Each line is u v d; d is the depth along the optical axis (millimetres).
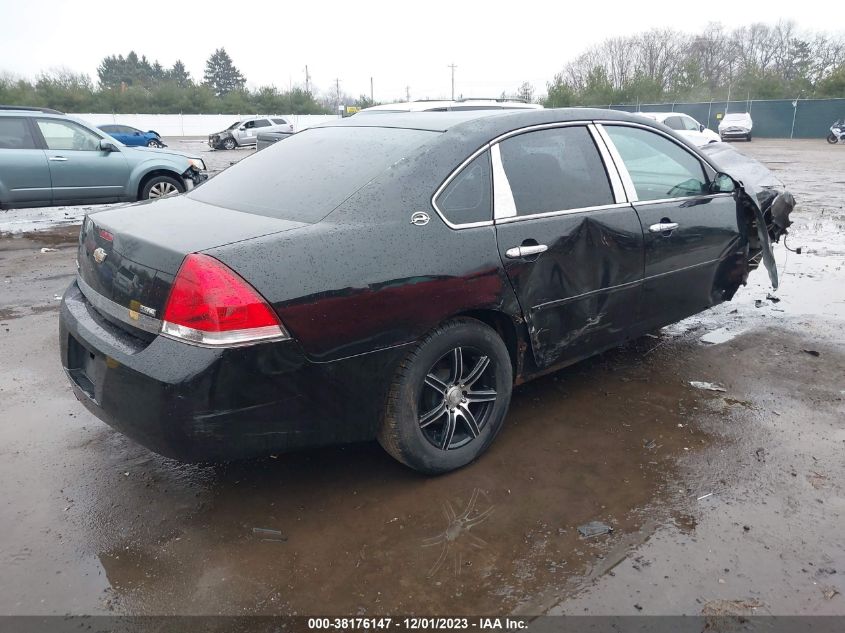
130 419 2582
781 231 5246
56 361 4594
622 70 76125
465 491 3055
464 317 3080
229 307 2408
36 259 7871
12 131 9422
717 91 57906
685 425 3660
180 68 106438
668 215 3947
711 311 5652
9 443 3475
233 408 2492
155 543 2711
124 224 2926
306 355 2580
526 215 3256
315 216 2801
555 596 2418
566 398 4000
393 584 2482
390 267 2748
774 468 3223
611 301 3693
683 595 2416
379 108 7266
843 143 34156
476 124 3242
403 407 2896
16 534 2754
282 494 3043
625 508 2918
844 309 5676
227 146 34094
